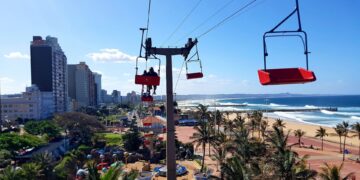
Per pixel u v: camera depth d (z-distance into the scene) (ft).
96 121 504.43
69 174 238.89
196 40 74.23
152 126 501.97
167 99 80.23
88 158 305.73
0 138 319.88
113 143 411.34
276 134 220.64
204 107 491.31
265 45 32.48
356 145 402.72
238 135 236.22
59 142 404.98
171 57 77.66
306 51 31.40
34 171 196.24
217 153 241.55
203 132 270.67
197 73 76.02
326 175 160.25
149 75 76.02
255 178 147.33
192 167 293.02
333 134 474.08
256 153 217.56
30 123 444.96
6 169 185.88
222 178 162.71
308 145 407.03
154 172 267.39
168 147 81.15
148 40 75.46
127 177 110.73
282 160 159.63
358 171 275.59
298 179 153.69
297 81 30.63
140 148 359.05
